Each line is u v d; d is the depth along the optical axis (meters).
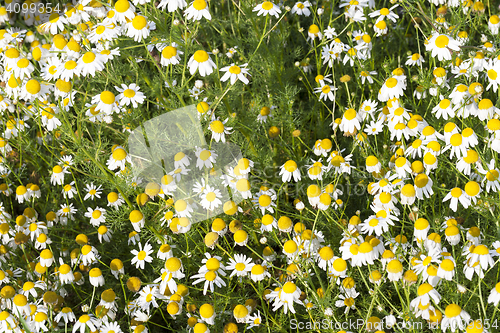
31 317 0.95
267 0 1.04
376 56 1.14
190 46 0.98
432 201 1.01
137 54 1.04
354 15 1.09
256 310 0.99
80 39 1.01
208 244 0.95
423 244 0.93
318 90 1.07
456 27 1.03
